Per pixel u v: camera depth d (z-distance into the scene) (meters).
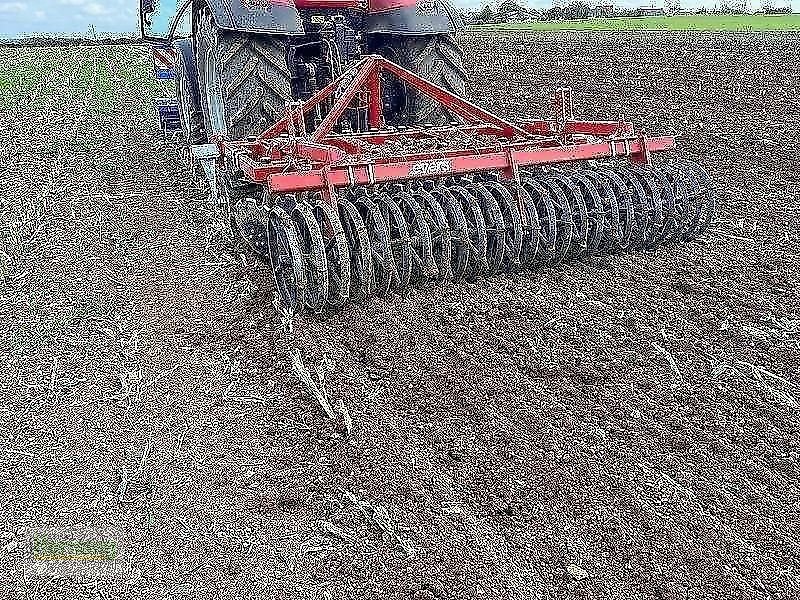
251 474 4.76
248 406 5.49
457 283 7.30
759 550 4.05
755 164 11.73
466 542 4.15
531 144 7.63
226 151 8.45
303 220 6.47
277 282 7.02
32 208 10.53
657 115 15.59
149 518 4.43
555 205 7.42
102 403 5.61
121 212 10.24
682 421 5.12
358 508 4.43
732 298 6.89
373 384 5.67
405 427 5.15
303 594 3.84
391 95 9.66
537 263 7.52
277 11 8.73
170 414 5.43
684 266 7.68
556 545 4.11
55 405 5.60
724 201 9.91
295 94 9.55
